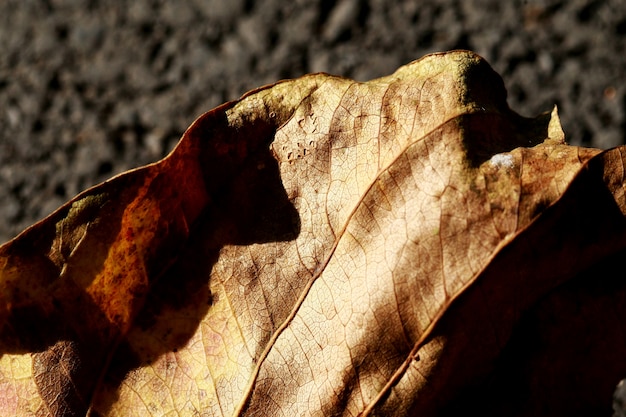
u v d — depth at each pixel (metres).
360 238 0.33
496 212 0.32
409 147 0.33
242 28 0.47
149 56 0.47
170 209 0.34
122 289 0.34
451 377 0.33
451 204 0.32
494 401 0.33
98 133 0.46
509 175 0.32
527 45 0.45
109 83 0.47
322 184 0.33
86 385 0.34
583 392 0.33
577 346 0.33
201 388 0.34
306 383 0.33
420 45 0.46
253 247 0.34
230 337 0.34
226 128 0.33
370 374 0.33
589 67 0.45
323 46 0.47
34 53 0.48
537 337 0.33
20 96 0.47
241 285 0.34
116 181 0.33
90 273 0.34
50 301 0.34
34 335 0.34
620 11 0.45
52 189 0.46
